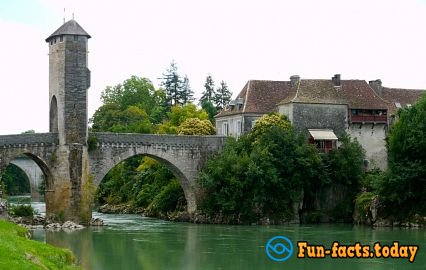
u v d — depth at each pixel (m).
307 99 75.56
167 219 75.25
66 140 64.62
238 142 73.38
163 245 50.00
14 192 142.25
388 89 87.25
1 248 26.41
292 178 69.50
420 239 52.72
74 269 31.41
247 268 39.50
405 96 87.00
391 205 66.25
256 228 64.00
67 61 64.94
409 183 64.19
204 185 70.31
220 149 74.44
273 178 67.88
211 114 125.00
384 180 65.19
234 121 81.62
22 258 25.95
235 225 67.75
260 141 70.69
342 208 71.75
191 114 96.56
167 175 82.38
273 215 69.62
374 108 77.38
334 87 78.25
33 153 63.16
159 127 99.50
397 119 74.00
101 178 67.31
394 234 56.94
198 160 73.31
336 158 71.88
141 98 122.31
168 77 130.12
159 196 79.12
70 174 64.69
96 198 98.81
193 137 73.12
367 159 77.38
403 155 65.44
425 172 64.06
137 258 43.16
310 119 75.31
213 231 60.81
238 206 69.25
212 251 46.94
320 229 62.62
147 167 89.69
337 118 76.19
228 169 69.81
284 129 71.50
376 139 77.94
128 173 97.19
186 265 40.53
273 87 82.50
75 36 65.38
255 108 79.69
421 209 64.62
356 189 72.38
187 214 73.25
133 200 88.62
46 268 27.20
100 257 43.31
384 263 41.44
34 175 121.00
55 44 66.12
